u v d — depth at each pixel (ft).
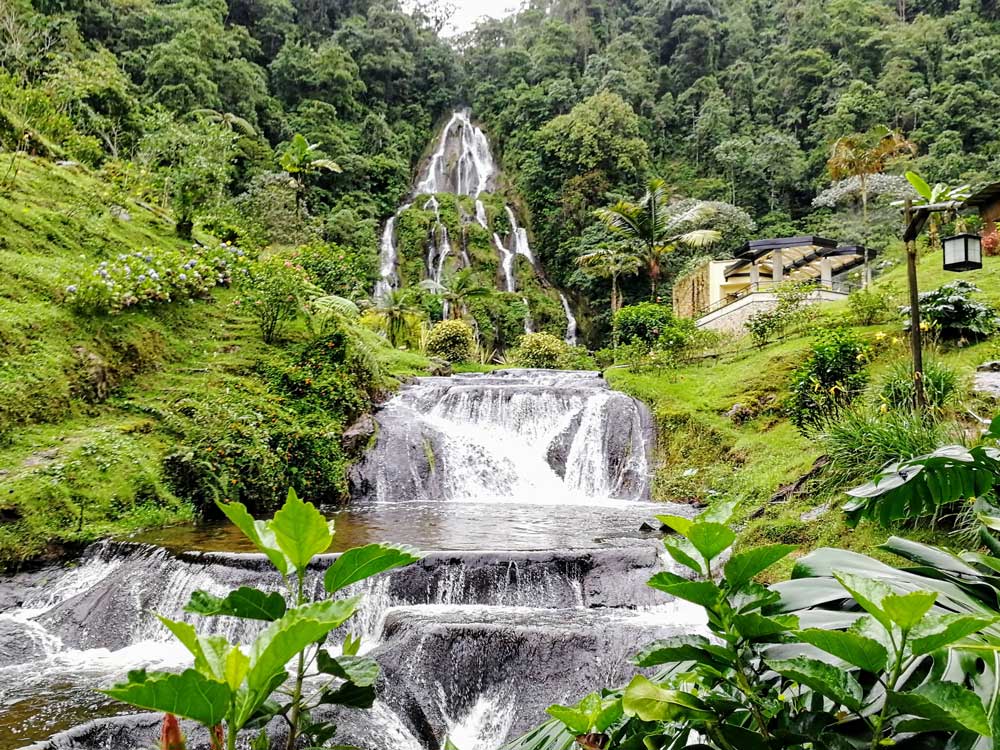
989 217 58.49
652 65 186.19
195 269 43.70
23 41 63.52
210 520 30.76
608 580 21.48
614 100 142.41
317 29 177.68
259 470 33.65
